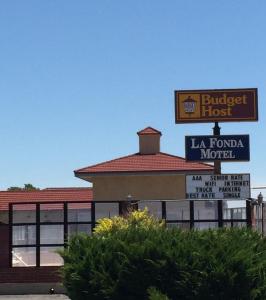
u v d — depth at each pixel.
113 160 34.62
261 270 12.34
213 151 23.25
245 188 22.83
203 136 23.34
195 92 23.70
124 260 12.73
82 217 23.70
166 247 12.66
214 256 12.31
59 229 23.77
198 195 22.98
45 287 23.48
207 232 13.41
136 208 23.28
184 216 23.16
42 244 23.75
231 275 12.07
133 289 12.64
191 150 23.33
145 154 35.41
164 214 23.22
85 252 13.45
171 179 33.12
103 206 23.52
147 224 18.64
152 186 33.16
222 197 22.91
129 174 33.06
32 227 23.83
